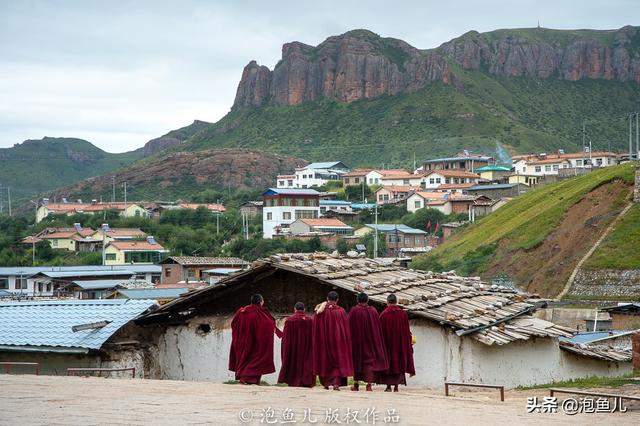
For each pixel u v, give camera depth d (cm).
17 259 11106
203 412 1341
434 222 12631
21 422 1226
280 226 12912
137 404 1423
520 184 13712
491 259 8506
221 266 8581
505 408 1573
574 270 7300
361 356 1872
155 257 11194
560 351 2880
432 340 2364
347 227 12475
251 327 1908
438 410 1483
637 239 7350
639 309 5188
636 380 2288
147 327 2667
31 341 2475
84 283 7994
